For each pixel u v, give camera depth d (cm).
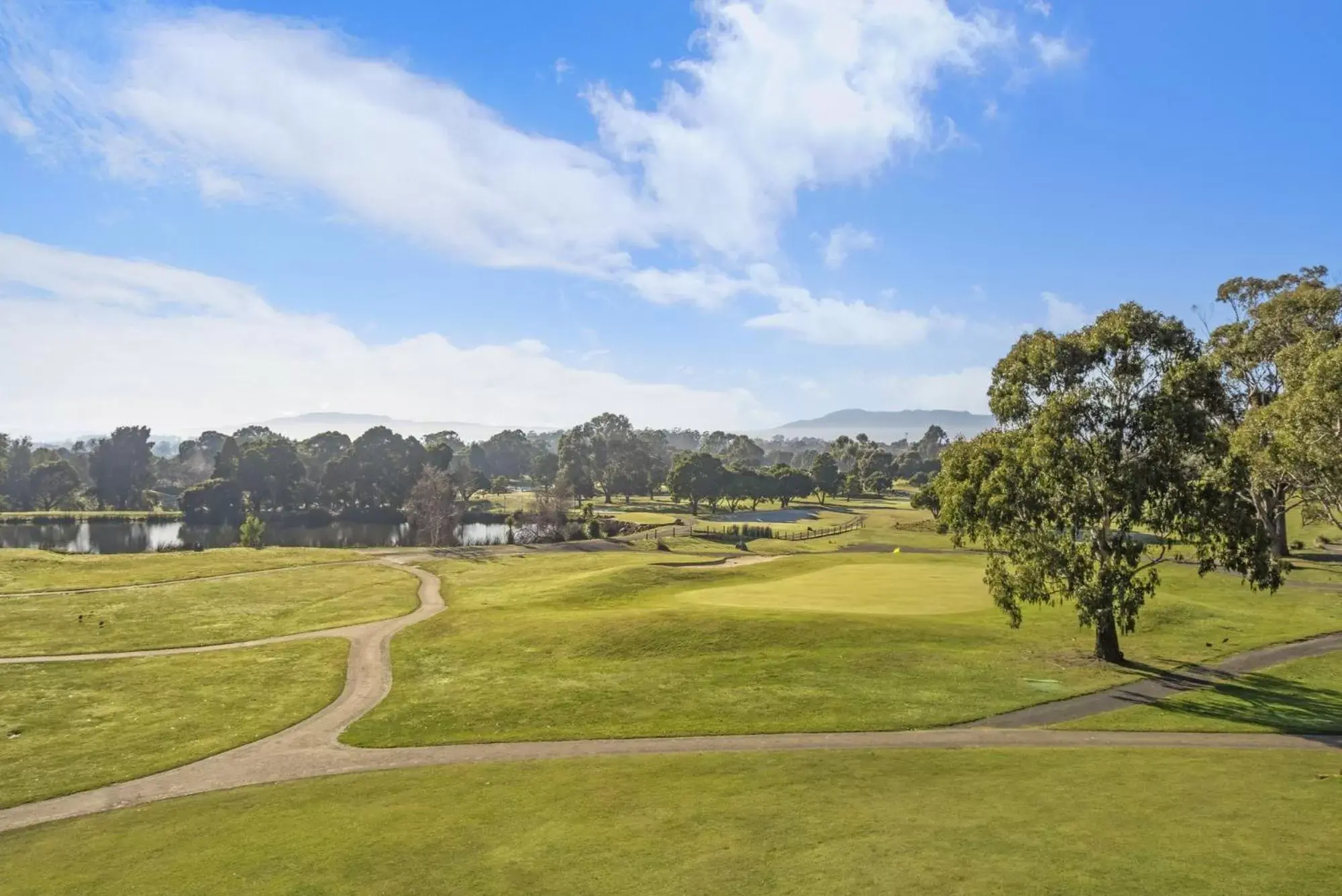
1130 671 3309
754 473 17338
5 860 1873
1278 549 6550
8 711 3131
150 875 1738
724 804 1966
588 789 2145
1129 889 1366
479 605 5250
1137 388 3338
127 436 19712
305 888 1622
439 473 13525
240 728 2894
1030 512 3534
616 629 3900
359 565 7538
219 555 7888
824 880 1485
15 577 6291
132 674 3666
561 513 11869
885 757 2342
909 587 5275
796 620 3941
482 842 1808
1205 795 1902
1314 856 1483
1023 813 1802
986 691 3045
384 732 2788
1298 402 3069
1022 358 3619
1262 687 3084
